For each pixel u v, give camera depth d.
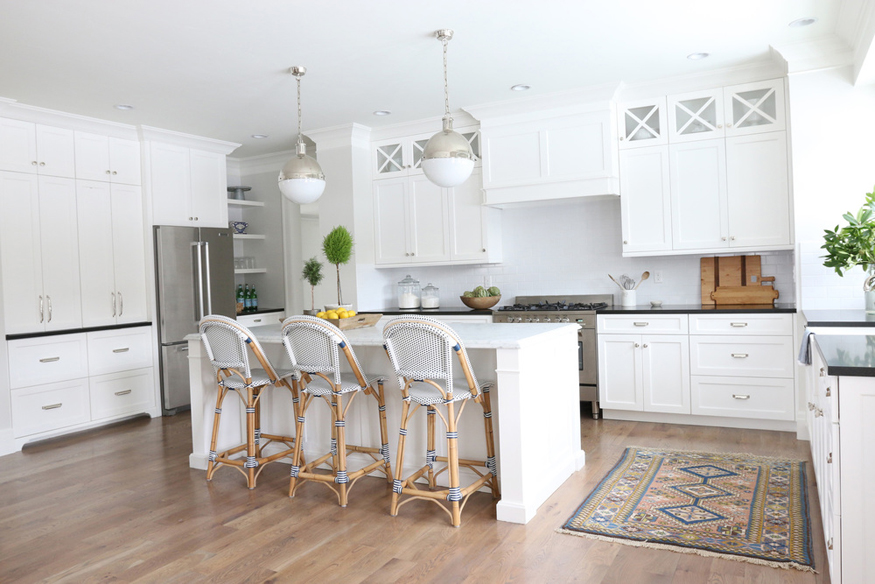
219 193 6.50
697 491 3.33
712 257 5.12
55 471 4.18
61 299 5.16
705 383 4.66
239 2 3.21
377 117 5.70
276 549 2.85
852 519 2.06
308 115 5.50
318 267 4.45
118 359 5.52
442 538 2.90
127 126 5.61
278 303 7.31
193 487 3.76
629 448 4.20
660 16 3.61
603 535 2.85
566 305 5.40
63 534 3.12
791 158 4.45
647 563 2.58
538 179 5.28
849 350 2.41
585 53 4.19
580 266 5.71
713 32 3.89
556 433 3.54
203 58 4.00
